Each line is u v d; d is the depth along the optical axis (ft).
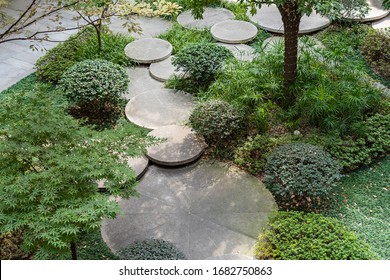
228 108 19.02
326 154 17.37
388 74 23.25
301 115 20.13
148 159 18.92
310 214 15.93
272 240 15.05
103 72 21.15
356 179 18.19
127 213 17.04
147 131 15.19
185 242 16.05
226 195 17.67
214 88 20.85
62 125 13.80
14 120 13.96
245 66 21.54
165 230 16.47
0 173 12.87
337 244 14.44
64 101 19.79
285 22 18.79
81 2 21.15
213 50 22.72
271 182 17.39
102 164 13.37
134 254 13.99
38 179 12.53
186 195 17.76
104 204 12.21
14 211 11.96
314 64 21.53
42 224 11.52
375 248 15.44
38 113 13.78
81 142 13.91
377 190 17.72
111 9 22.59
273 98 21.01
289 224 15.46
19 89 23.31
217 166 18.93
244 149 18.94
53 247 11.78
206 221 16.76
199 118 18.86
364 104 19.66
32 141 13.35
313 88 20.02
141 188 18.06
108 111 21.74
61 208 11.94
